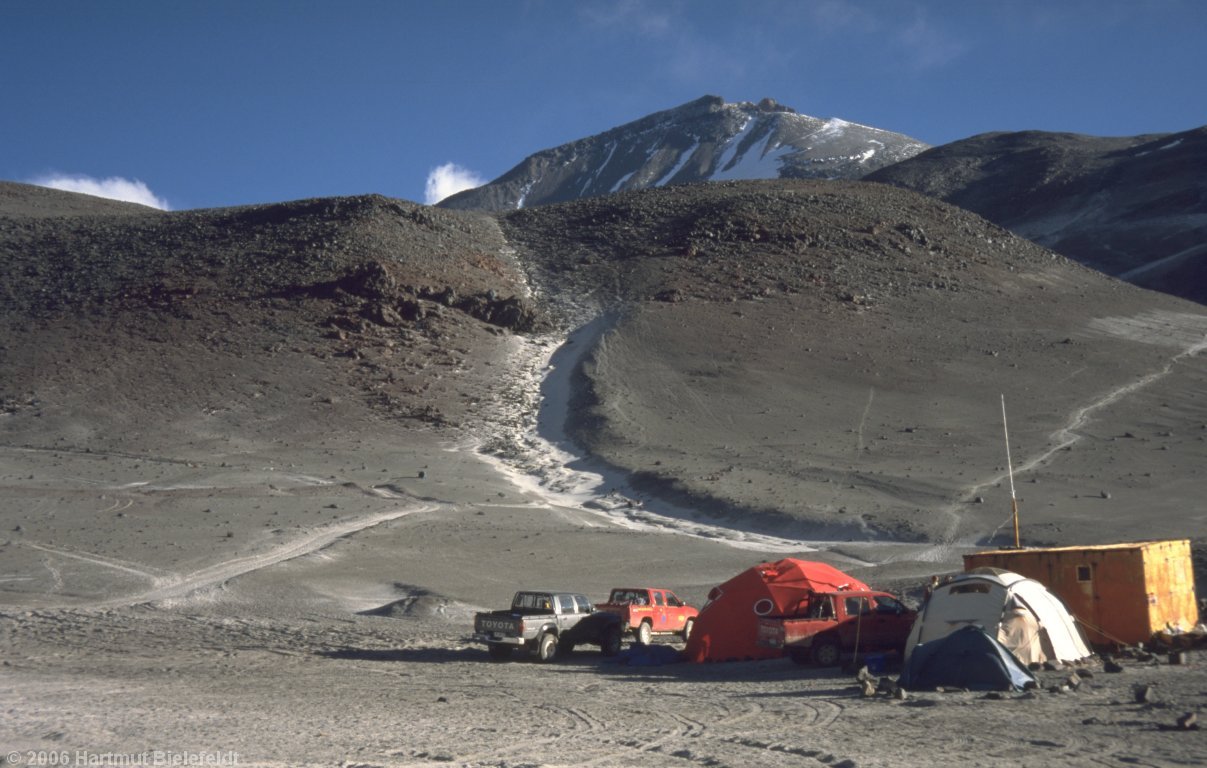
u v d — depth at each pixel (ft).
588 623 76.07
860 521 156.97
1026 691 48.67
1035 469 186.19
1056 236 630.74
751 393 253.44
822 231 389.80
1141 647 60.03
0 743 40.19
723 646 71.10
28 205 508.94
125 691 55.52
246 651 75.36
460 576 123.44
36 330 293.43
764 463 200.34
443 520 160.97
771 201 427.74
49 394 247.09
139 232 396.98
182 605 103.30
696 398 252.21
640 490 192.54
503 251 411.75
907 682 52.90
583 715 47.44
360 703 51.75
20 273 351.25
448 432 241.35
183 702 51.67
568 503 188.24
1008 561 65.10
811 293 333.01
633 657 70.85
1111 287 376.48
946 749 36.52
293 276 331.16
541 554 138.51
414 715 47.75
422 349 293.43
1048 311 328.08
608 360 283.38
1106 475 179.22
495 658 73.67
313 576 120.78
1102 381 257.96
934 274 357.00
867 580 116.98
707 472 194.80
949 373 264.93
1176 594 63.77
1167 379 260.21
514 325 324.19
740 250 375.04
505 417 254.06
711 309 320.29
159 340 284.20
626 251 394.93
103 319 300.40
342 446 224.33
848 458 201.67
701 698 52.80
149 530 146.30
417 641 83.10
